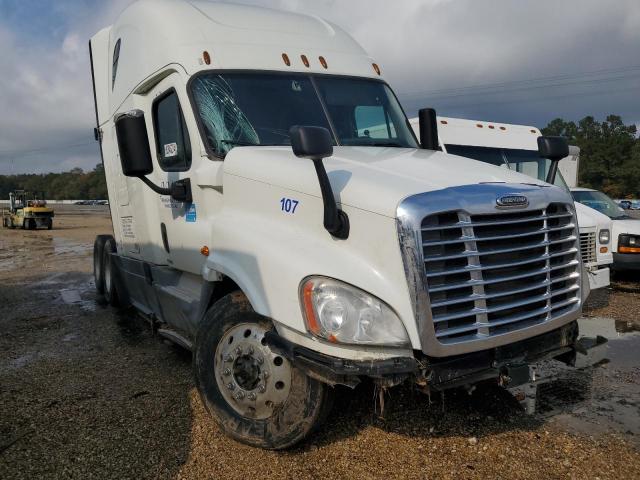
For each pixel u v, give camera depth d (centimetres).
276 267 326
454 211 301
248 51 473
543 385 468
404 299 295
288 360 317
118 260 732
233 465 344
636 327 650
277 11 543
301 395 333
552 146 420
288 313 315
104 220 4284
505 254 320
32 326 715
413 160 386
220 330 372
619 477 327
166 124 489
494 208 311
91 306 842
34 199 3284
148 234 551
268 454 355
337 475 331
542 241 336
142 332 671
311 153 307
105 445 373
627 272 977
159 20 489
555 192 352
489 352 318
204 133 430
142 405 438
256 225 369
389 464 342
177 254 482
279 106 454
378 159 385
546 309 337
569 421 399
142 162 402
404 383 321
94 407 436
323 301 304
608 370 505
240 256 360
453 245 302
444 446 363
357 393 424
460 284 302
